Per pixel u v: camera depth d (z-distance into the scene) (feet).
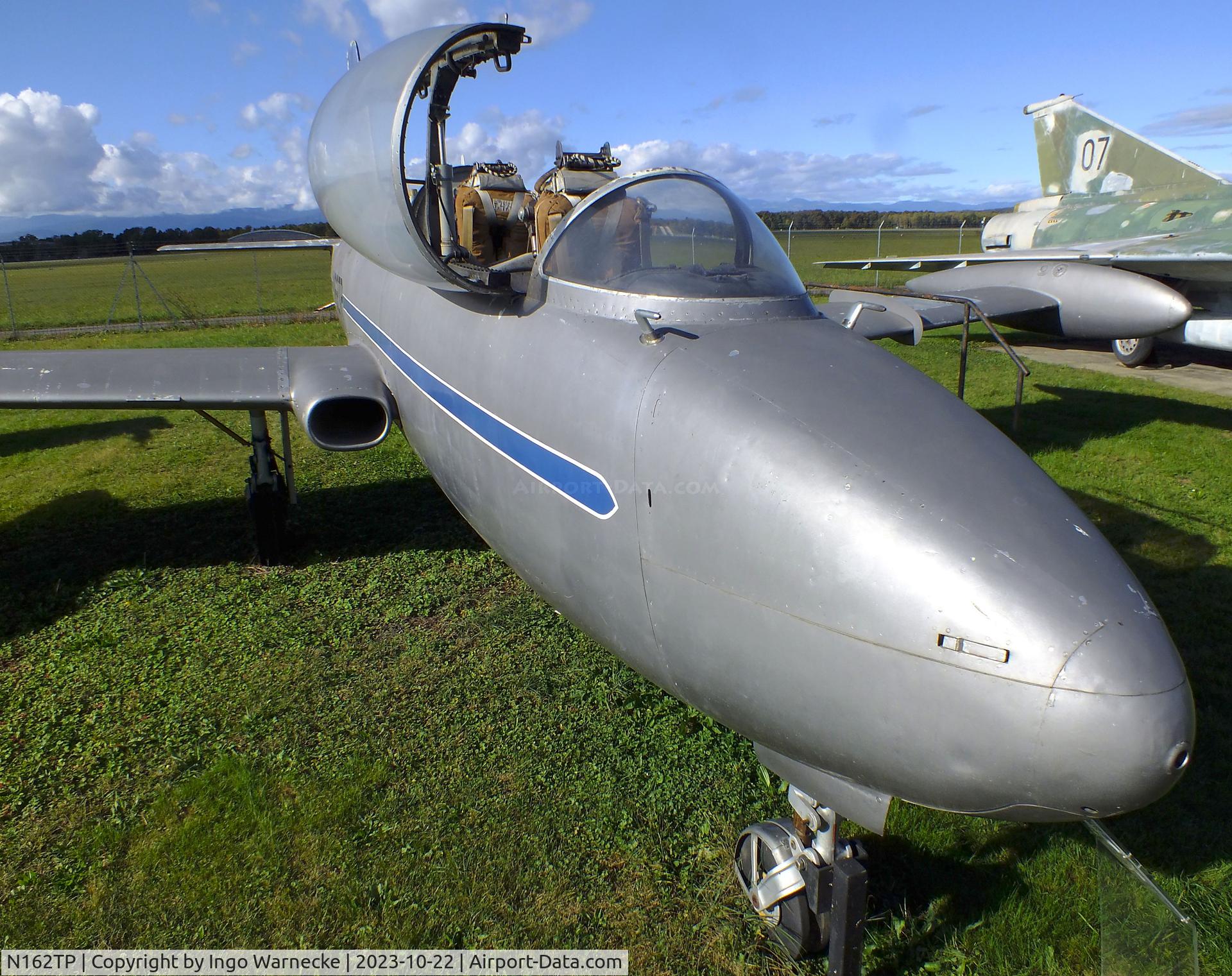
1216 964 8.84
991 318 33.63
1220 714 13.14
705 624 8.07
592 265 10.60
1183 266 36.86
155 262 209.97
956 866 10.28
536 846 10.48
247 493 18.67
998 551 6.77
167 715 13.16
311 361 17.66
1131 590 6.85
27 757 12.15
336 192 13.15
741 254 10.98
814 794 8.25
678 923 9.43
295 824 10.80
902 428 7.81
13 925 9.27
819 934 8.88
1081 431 29.14
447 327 13.08
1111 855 9.21
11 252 141.18
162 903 9.58
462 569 18.54
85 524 21.42
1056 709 6.23
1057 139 54.54
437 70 12.65
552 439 9.89
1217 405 33.09
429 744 12.48
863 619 6.89
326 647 15.24
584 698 13.69
